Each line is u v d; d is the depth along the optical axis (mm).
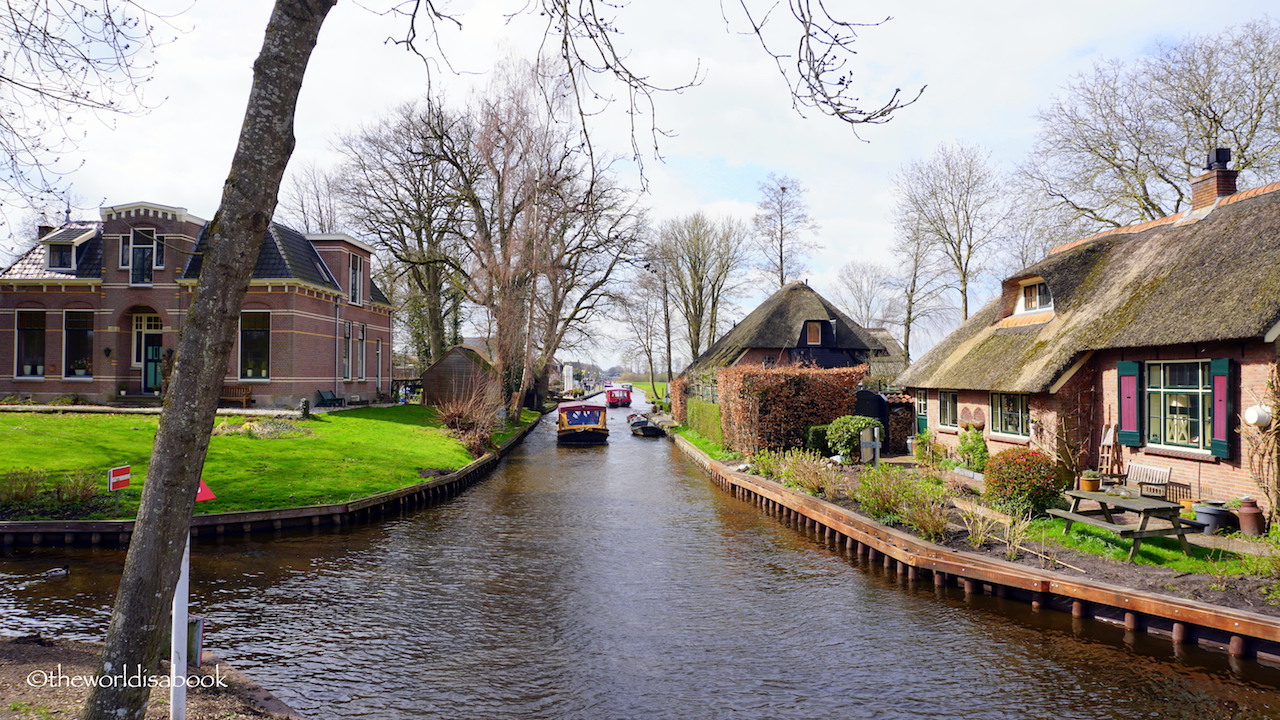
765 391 20656
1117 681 7137
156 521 3385
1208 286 11766
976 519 10898
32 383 25234
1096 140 26359
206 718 5219
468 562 11672
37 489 13258
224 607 9188
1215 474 11250
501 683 7098
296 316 25172
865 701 6750
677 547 12844
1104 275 15305
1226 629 7453
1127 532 9219
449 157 31188
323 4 3572
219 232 3404
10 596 9297
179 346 3418
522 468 24281
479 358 41406
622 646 8117
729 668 7527
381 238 39219
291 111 3543
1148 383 12734
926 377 20578
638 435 38000
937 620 8938
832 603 9648
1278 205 12031
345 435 21656
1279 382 10234
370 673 7266
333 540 13023
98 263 25891
